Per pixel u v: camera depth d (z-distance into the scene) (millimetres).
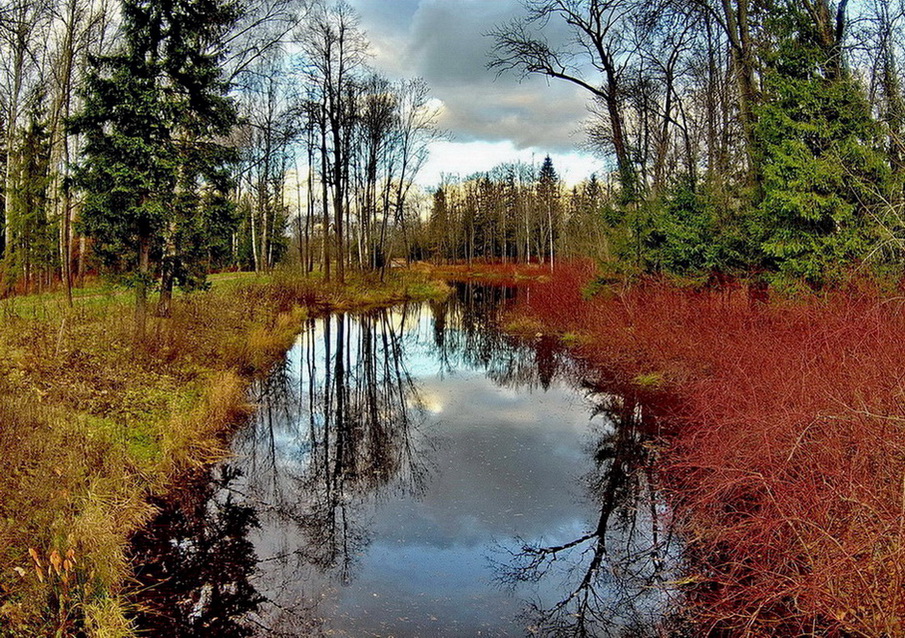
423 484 7742
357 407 11992
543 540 6129
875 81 12758
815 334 7141
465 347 19047
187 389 9664
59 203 19031
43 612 4105
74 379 8516
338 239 30641
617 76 17375
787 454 4859
